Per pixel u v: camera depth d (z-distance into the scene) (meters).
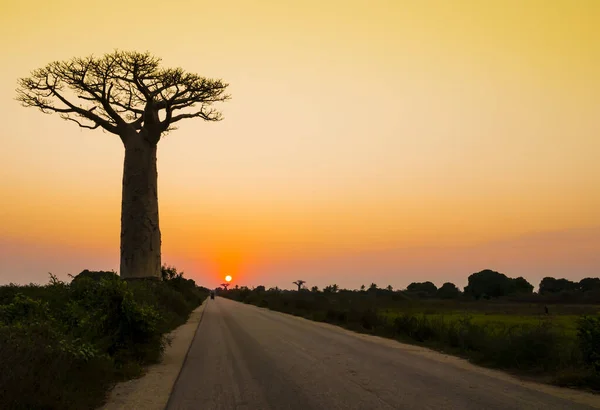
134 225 29.80
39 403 6.12
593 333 9.66
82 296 12.60
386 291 85.12
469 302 72.31
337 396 7.65
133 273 29.34
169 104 31.28
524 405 7.15
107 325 11.16
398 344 15.95
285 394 7.82
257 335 18.38
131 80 30.09
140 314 11.45
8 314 9.99
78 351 8.34
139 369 9.91
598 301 72.44
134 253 29.58
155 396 7.79
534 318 33.59
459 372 10.21
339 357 12.34
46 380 6.65
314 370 10.24
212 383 8.82
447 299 88.75
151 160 31.05
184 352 13.28
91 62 28.61
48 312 10.88
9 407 5.76
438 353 13.65
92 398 7.29
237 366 10.82
